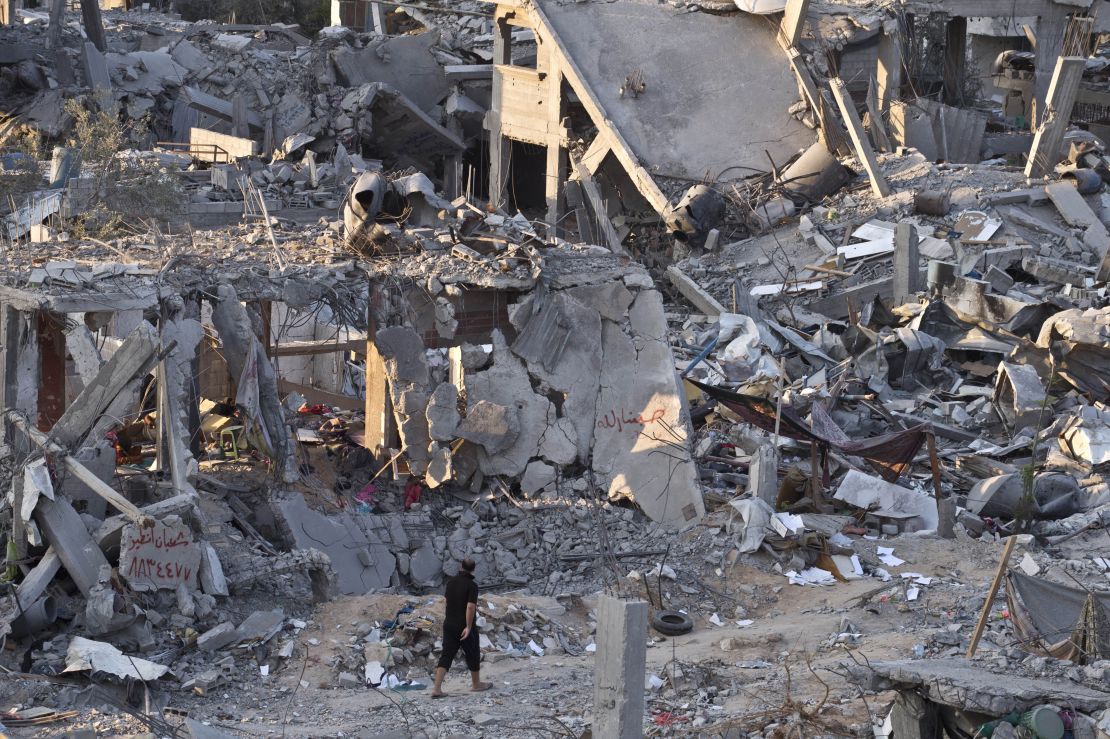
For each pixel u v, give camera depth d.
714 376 75.00
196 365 57.69
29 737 32.25
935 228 95.62
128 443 58.28
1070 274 88.19
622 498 58.22
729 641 43.62
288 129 126.81
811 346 81.12
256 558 46.41
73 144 82.06
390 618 44.25
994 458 66.56
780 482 59.47
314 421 68.31
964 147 112.94
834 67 111.31
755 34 111.88
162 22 143.88
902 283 86.12
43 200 75.62
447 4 144.75
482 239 61.84
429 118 129.38
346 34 132.62
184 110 125.00
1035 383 70.38
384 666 41.28
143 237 61.38
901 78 117.69
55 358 54.78
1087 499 60.34
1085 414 66.25
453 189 134.50
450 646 38.94
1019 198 98.19
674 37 113.44
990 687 28.75
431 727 35.12
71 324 51.47
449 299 59.12
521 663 43.12
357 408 70.50
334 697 39.03
